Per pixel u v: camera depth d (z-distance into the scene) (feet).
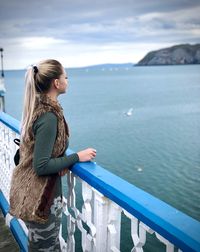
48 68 6.66
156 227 4.49
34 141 6.66
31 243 7.47
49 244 7.39
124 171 176.24
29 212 6.76
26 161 6.91
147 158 197.98
